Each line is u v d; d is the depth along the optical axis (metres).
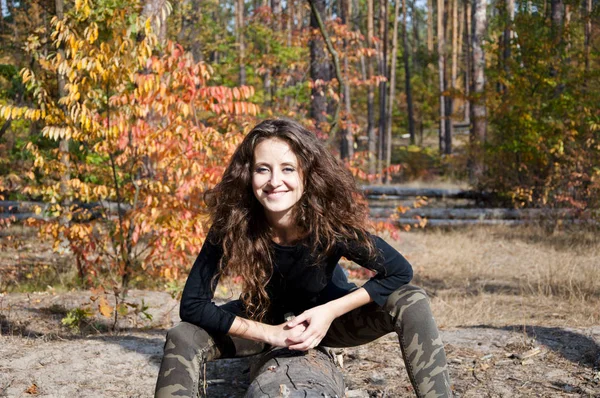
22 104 11.05
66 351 4.65
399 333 2.95
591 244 12.17
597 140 15.11
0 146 12.32
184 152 6.75
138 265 8.01
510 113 16.33
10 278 8.39
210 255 3.02
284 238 3.04
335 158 2.99
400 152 38.06
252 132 2.94
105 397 3.90
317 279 3.09
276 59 14.88
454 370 4.33
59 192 8.24
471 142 20.53
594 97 15.93
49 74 8.51
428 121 44.41
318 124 13.78
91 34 6.13
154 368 4.39
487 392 3.95
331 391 2.64
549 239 13.03
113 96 6.51
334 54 10.83
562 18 18.45
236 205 2.98
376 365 4.42
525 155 16.12
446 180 28.45
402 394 3.93
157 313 6.36
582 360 4.44
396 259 2.99
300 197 2.93
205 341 2.90
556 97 16.34
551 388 3.99
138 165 7.25
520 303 7.43
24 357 4.51
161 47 6.63
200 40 22.03
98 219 7.72
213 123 7.75
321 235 2.94
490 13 34.59
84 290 7.64
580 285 8.33
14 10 13.86
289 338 2.85
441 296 7.93
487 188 17.19
